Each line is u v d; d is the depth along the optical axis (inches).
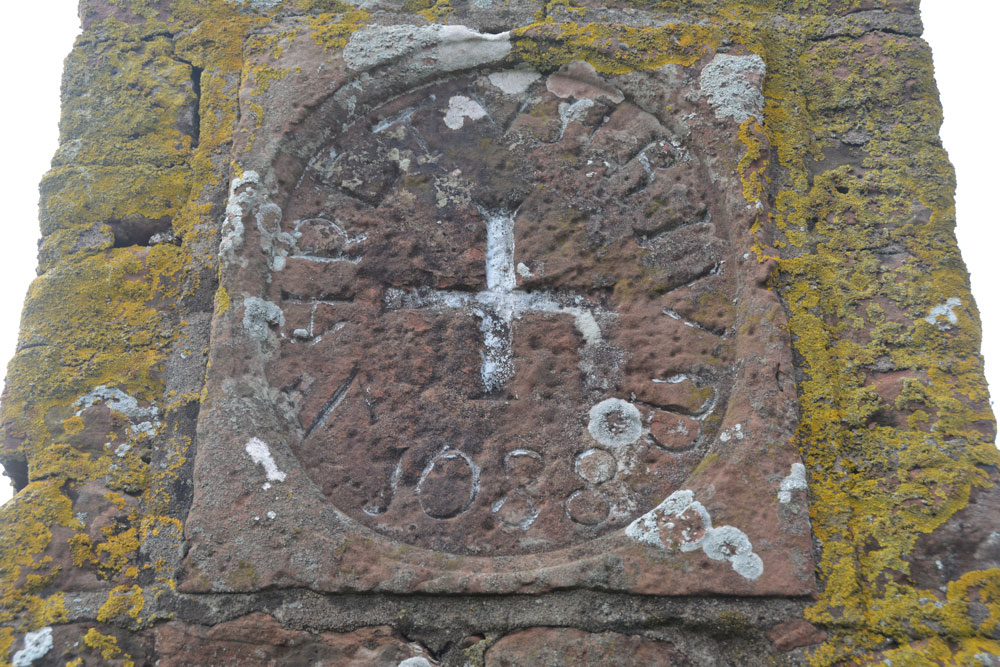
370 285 88.7
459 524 79.7
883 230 90.9
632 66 97.0
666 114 95.5
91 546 78.4
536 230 91.7
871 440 81.3
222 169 94.0
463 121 96.2
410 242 90.6
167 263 90.0
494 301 89.6
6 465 82.4
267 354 85.2
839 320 87.1
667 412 83.9
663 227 91.4
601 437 83.2
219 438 81.1
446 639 75.9
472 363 86.4
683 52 97.8
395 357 85.9
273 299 87.4
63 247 90.6
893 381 83.6
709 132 93.7
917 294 87.4
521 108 97.0
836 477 80.2
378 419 83.5
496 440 83.2
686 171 93.2
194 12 102.0
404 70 97.1
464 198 92.9
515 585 76.3
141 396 84.7
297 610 76.4
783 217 91.6
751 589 75.1
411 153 94.5
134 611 76.2
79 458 81.7
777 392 82.3
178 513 80.1
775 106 97.2
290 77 96.0
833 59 100.6
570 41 97.8
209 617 76.2
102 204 92.4
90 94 97.9
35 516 78.5
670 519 78.3
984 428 80.9
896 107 97.6
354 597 76.9
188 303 88.5
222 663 75.3
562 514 80.3
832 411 82.7
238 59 99.3
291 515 78.6
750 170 91.5
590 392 85.1
